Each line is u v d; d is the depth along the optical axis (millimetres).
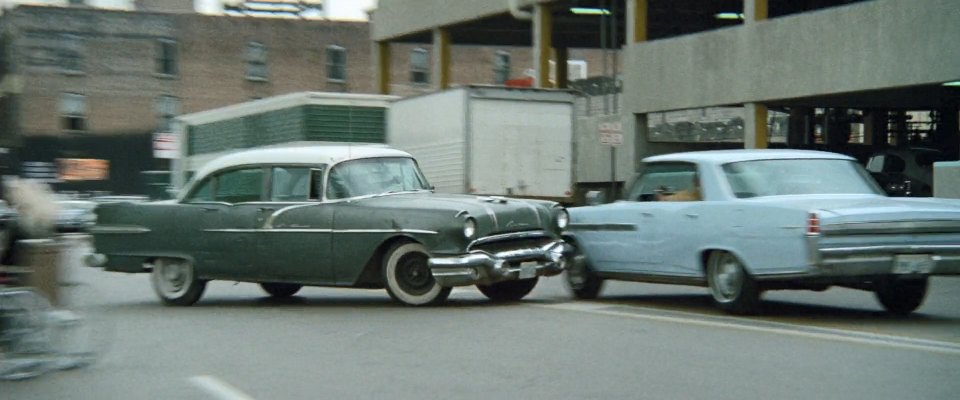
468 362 8523
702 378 7668
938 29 22438
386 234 12344
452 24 38344
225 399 7301
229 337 10422
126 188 64250
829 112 35375
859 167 11828
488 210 12219
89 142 63562
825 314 11508
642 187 12641
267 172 13352
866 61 24109
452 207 12125
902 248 10180
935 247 10266
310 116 26625
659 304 12703
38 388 7855
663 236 11945
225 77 66312
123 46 64188
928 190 27625
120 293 16547
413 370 8227
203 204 13742
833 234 10047
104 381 8078
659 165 12461
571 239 13375
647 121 31875
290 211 13008
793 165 11602
